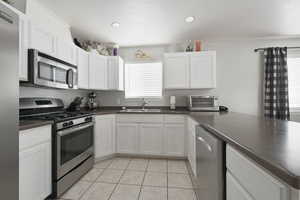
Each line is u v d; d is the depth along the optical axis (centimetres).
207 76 302
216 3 205
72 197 176
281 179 49
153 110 323
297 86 322
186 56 308
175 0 200
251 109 330
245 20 247
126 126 297
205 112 279
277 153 63
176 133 285
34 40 179
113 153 296
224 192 98
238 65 332
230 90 334
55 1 199
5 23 102
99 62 311
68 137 191
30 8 189
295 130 110
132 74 365
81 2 202
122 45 350
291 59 322
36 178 149
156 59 352
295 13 228
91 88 296
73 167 201
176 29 277
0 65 99
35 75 172
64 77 228
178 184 203
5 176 104
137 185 201
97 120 273
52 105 243
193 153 220
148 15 233
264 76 319
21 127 131
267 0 200
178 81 310
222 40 330
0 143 100
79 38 312
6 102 104
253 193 65
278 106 306
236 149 82
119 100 362
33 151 145
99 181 211
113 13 228
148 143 292
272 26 268
